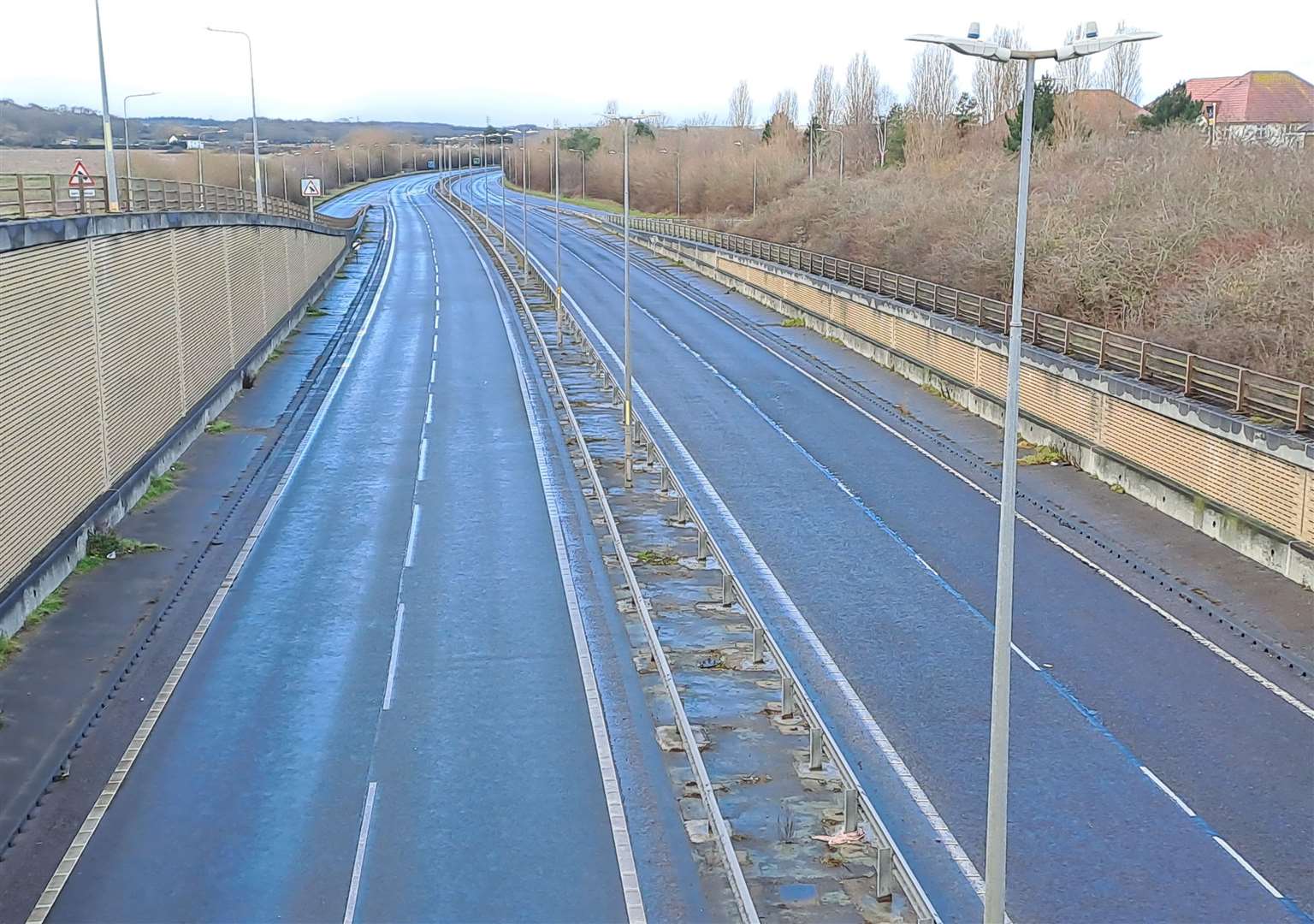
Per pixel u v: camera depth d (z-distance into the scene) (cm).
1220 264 3762
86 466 2755
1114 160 6053
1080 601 2436
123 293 3105
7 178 2631
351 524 2938
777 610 2400
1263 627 2277
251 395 4450
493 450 3659
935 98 11662
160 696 2016
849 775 1582
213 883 1491
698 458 3591
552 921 1412
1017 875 1515
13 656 2144
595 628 2300
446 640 2244
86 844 1579
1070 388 3481
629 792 1700
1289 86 9925
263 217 5262
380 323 6294
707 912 1426
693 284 7988
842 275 6038
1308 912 1434
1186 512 2880
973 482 3316
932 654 2188
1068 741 1866
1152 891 1478
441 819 1633
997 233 4981
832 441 3791
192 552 2723
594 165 16700
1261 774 1756
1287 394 2705
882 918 1396
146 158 9300
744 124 16050
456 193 17200
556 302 6725
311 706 1977
